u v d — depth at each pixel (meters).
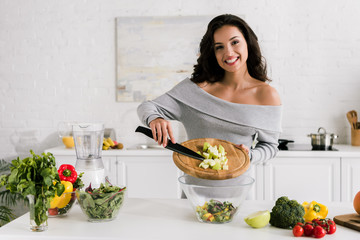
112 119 3.82
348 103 3.66
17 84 3.87
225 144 1.62
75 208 1.57
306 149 3.28
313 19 3.64
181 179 1.43
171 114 1.96
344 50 3.64
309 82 3.68
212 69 1.93
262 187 3.25
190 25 3.69
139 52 3.74
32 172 1.28
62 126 3.77
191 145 1.60
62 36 3.82
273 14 3.66
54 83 3.85
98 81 3.82
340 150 3.21
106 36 3.78
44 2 3.81
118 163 3.32
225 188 1.31
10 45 3.85
